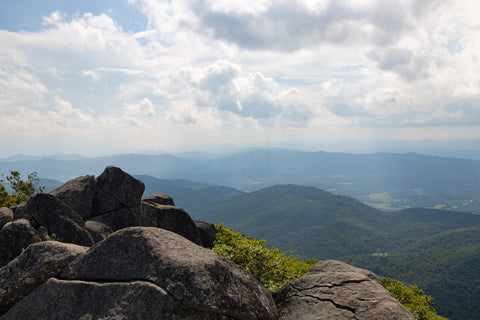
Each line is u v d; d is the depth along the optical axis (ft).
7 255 25.45
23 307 19.58
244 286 21.03
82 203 45.75
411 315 20.89
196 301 16.99
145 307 16.78
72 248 21.89
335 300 23.07
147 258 18.88
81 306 18.31
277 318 22.70
